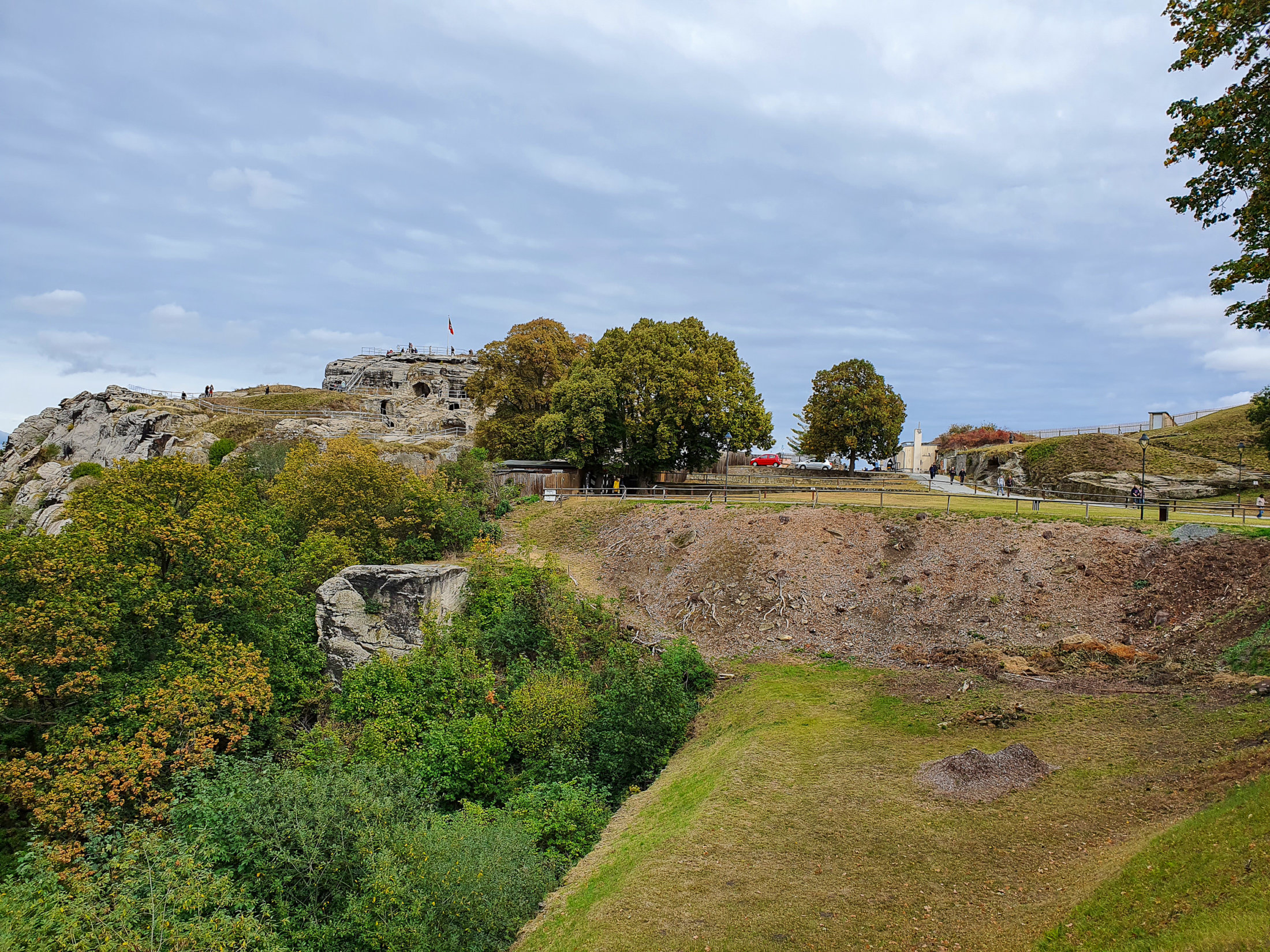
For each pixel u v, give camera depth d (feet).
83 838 67.67
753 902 46.80
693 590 111.24
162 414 228.02
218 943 47.39
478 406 198.80
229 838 59.47
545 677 89.66
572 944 46.26
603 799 71.61
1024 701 69.46
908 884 46.24
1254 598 74.08
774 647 96.07
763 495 156.25
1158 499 146.10
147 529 85.46
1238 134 50.39
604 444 165.37
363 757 79.00
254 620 95.55
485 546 119.75
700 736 79.77
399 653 98.22
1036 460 179.22
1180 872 37.14
